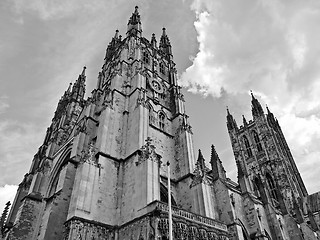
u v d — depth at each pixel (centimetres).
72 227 3083
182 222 3122
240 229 4347
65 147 5650
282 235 5225
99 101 5650
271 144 10606
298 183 10219
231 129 12525
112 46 7894
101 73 6756
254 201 5331
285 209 6166
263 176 9781
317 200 9206
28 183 6212
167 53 8012
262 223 5169
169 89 6675
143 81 5609
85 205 3356
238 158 11131
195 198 4203
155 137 5088
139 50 6619
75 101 7875
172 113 6062
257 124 11588
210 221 3519
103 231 3322
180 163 5000
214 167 5384
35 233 4597
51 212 3809
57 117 7956
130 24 7950
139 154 4019
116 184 3875
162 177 4606
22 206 4800
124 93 5356
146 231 2955
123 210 3594
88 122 5078
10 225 5231
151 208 3105
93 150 3956
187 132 5362
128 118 4875
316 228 7100
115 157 4166
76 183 3581
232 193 4956
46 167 5772
